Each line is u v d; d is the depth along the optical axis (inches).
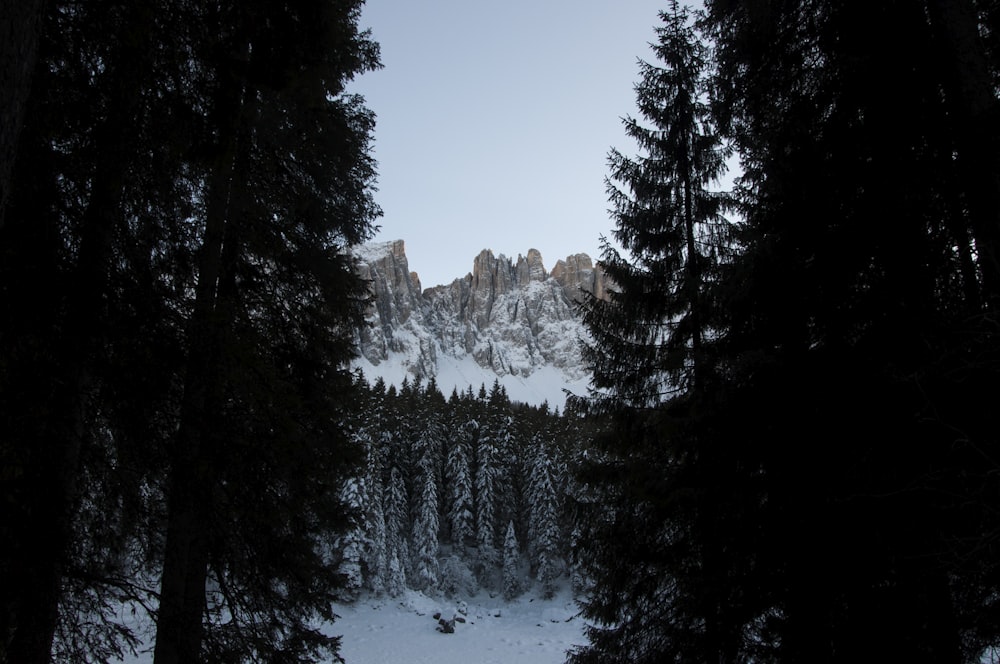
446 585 1643.7
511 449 1870.1
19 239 151.7
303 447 278.8
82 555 170.4
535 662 1091.9
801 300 201.3
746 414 204.8
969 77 165.3
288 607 291.3
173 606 206.1
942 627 165.0
